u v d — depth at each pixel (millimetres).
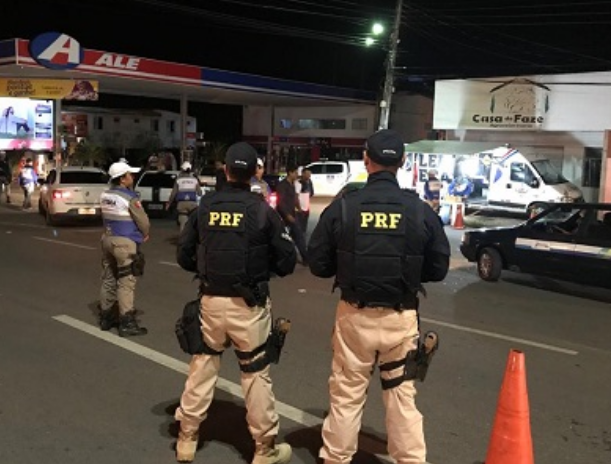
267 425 3994
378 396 5379
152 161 33031
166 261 12016
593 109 25109
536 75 26234
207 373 4074
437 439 4594
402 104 41594
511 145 27344
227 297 3867
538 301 9406
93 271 10727
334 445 3674
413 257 3480
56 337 6871
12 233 15812
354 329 3533
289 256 3971
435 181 18984
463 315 8406
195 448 4188
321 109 43438
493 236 10727
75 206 17125
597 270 9320
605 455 4426
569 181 25656
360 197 3539
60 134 29203
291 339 7000
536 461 4320
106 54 26141
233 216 3824
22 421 4750
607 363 6516
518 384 3623
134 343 6688
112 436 4523
